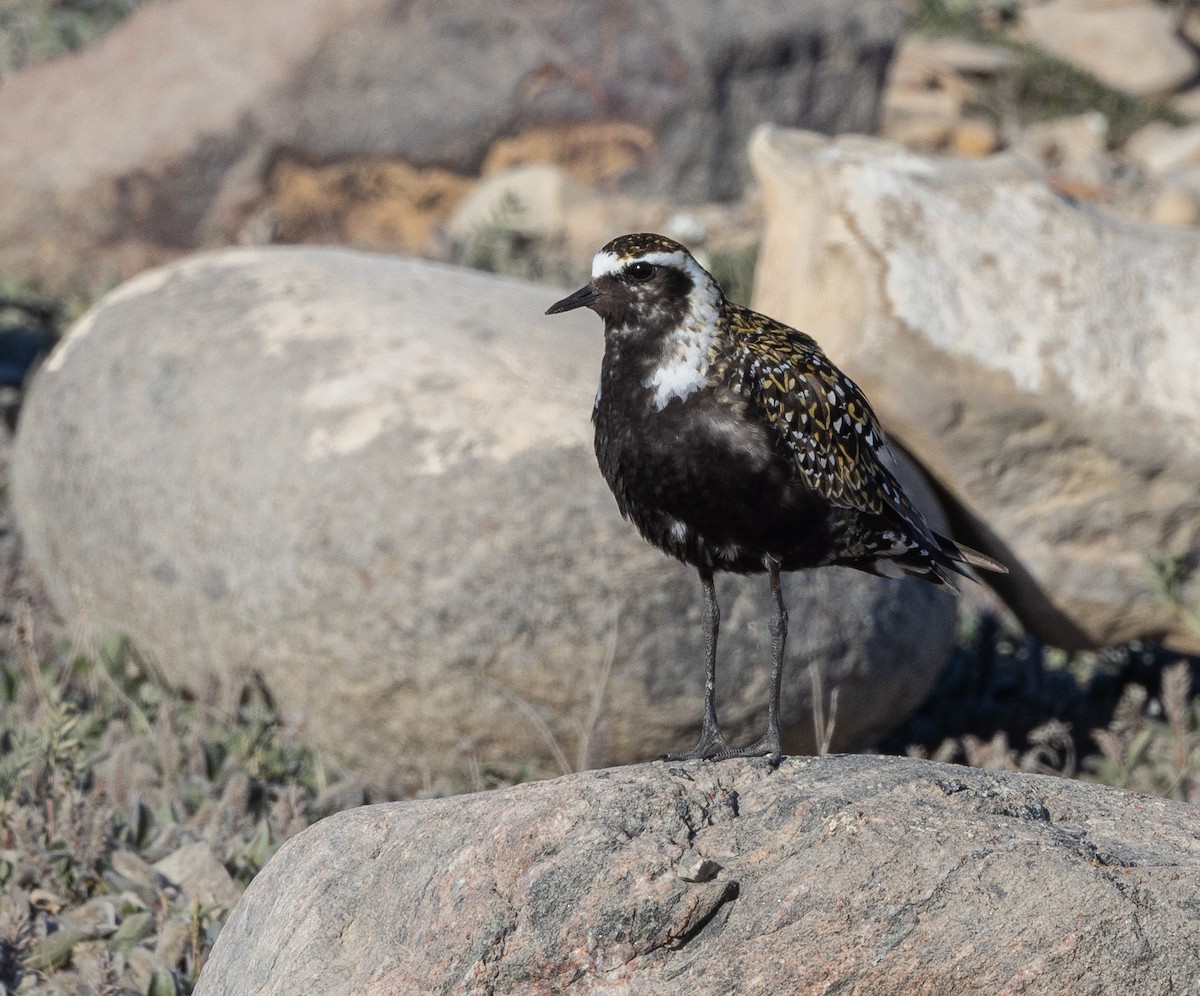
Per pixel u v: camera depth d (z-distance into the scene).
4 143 24.16
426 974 6.53
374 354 11.89
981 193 13.16
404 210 25.42
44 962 9.46
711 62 26.12
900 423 12.44
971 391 12.27
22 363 20.08
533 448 11.05
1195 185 31.19
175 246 24.31
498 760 11.33
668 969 6.40
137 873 10.18
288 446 11.52
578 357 12.03
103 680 12.49
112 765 11.18
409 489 11.01
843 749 12.17
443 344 11.91
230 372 12.23
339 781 11.58
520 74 25.44
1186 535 12.62
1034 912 6.28
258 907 7.69
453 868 6.78
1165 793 12.40
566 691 10.98
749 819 6.79
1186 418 12.37
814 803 6.76
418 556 10.91
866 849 6.49
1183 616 12.67
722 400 7.98
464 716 11.11
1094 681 14.64
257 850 10.48
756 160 14.23
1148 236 13.33
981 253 12.76
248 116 24.23
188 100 24.34
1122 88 36.25
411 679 11.07
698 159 26.66
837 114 28.00
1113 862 6.50
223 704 11.64
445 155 25.33
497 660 10.93
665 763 7.22
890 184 12.96
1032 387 12.27
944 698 14.52
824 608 11.33
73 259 23.89
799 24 26.89
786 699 11.25
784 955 6.33
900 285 12.42
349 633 11.12
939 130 30.88
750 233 25.55
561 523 10.89
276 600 11.38
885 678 11.78
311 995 6.89
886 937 6.31
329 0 24.86
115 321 13.32
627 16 25.84
